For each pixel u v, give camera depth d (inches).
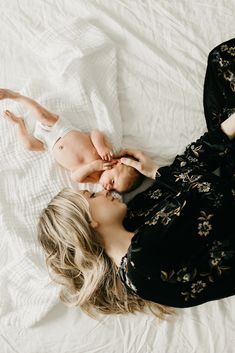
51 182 52.7
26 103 51.2
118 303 47.8
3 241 52.6
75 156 50.9
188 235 37.0
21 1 57.2
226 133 42.9
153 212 42.0
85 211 41.8
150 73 52.8
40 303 49.9
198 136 50.6
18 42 57.0
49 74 55.6
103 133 51.4
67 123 52.2
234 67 46.8
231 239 37.9
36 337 50.3
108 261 43.9
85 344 49.3
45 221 43.4
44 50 54.9
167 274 36.4
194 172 42.7
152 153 51.5
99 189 51.4
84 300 45.9
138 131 52.2
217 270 37.6
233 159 44.6
